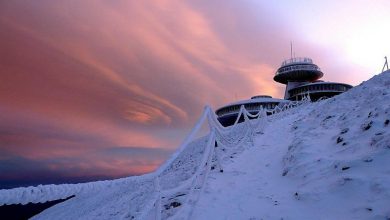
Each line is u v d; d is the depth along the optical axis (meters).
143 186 11.84
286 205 6.05
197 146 22.61
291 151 9.09
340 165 6.62
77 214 16.73
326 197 5.79
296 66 60.69
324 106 13.52
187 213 6.07
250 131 13.26
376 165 6.02
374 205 4.96
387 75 11.92
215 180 8.10
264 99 52.62
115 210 9.67
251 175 8.41
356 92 12.39
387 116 7.73
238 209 6.18
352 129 8.48
